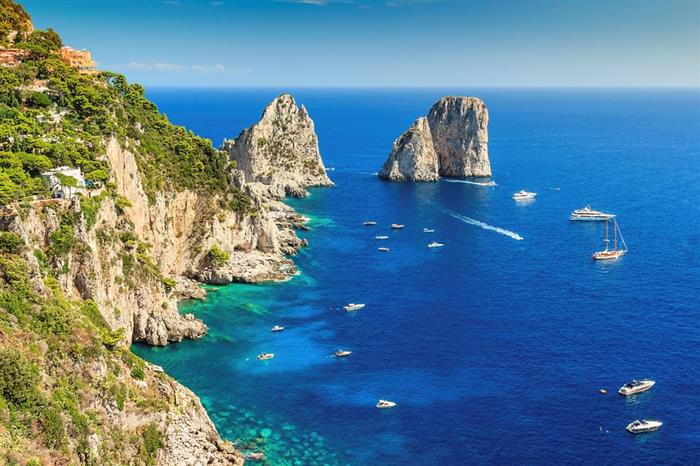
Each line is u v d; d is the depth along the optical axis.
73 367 67.69
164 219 131.00
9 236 71.94
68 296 82.94
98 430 65.62
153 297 110.25
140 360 81.56
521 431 87.00
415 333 118.31
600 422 88.94
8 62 126.88
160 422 73.25
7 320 64.69
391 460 80.62
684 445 83.69
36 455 56.38
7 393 58.09
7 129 96.31
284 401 93.94
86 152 102.19
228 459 78.00
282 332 118.00
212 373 101.75
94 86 124.94
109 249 98.25
